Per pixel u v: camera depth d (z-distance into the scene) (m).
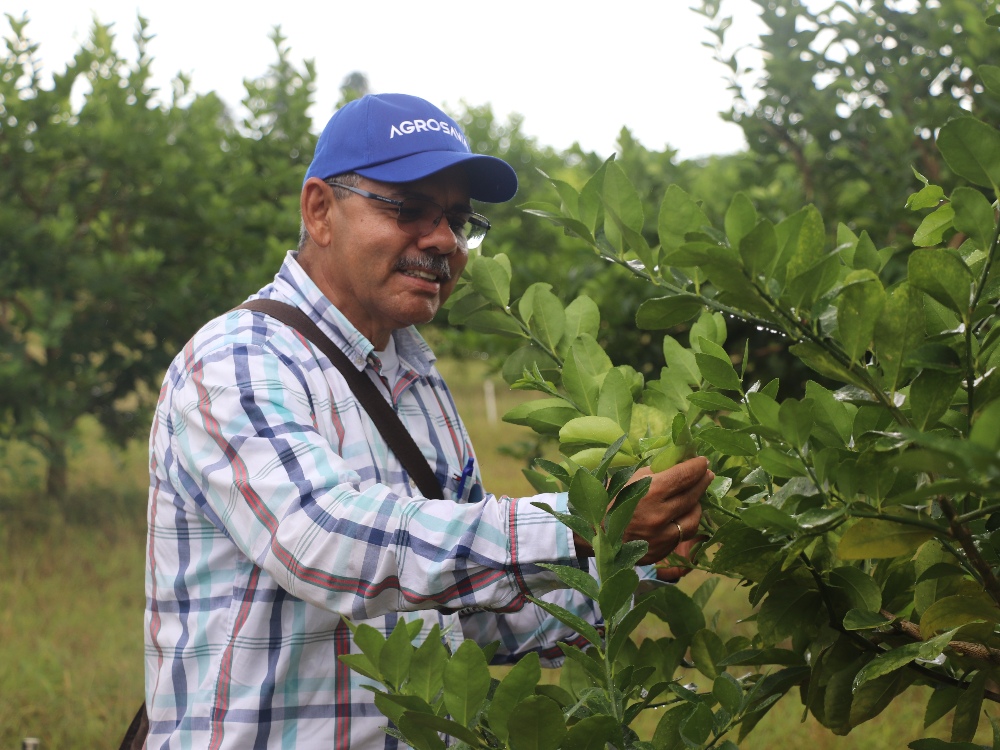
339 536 1.30
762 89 4.31
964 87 3.83
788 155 4.49
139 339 7.66
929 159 3.88
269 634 1.51
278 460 1.40
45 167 7.38
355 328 1.70
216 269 7.44
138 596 5.76
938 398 1.02
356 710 1.53
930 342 1.04
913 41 4.07
